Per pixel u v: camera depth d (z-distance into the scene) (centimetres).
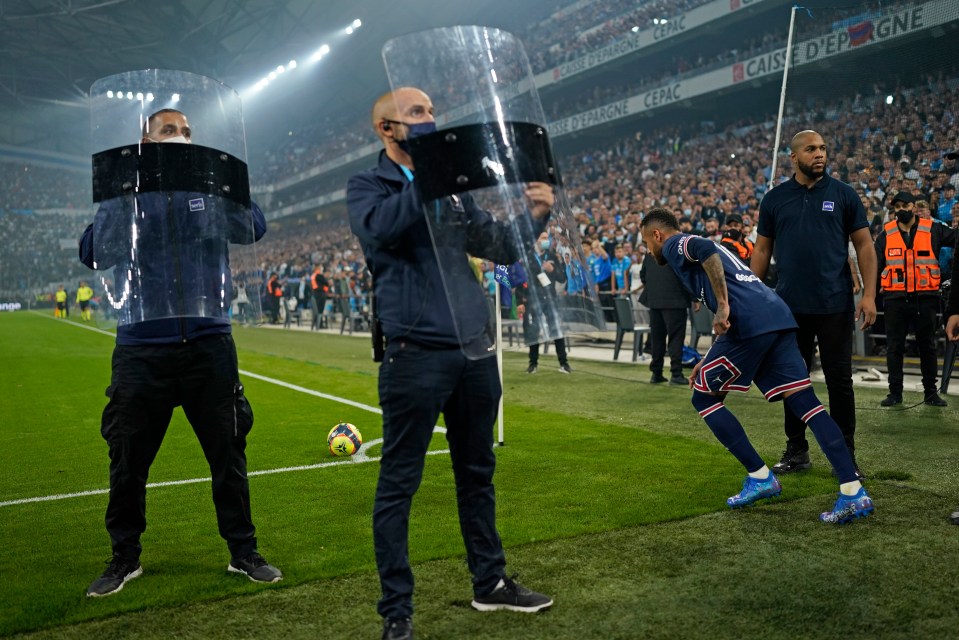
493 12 3772
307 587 293
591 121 2767
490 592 267
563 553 322
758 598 270
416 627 256
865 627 245
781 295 442
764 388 386
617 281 1359
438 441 558
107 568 301
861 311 436
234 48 4494
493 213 229
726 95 2442
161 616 270
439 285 246
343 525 370
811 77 917
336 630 255
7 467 516
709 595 274
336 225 4581
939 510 365
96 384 980
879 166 855
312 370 1110
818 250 430
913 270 645
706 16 2283
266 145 5838
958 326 363
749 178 1736
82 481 475
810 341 449
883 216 812
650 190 2044
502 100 233
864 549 316
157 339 292
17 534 369
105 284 280
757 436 554
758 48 2159
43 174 5434
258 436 609
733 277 389
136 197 276
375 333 258
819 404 371
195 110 289
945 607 258
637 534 344
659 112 2567
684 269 400
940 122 833
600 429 596
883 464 456
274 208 5481
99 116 280
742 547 323
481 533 268
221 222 288
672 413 660
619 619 257
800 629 245
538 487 429
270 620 264
